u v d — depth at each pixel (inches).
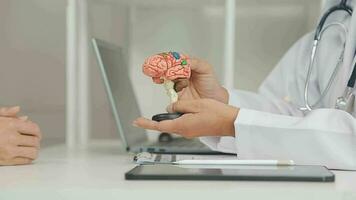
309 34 54.7
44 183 27.6
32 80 63.3
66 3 62.7
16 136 36.0
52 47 66.2
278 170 29.2
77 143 61.4
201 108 35.7
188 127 35.7
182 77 37.5
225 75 58.6
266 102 50.2
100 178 29.1
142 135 57.5
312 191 25.5
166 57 37.4
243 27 70.9
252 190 25.6
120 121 47.6
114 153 46.8
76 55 62.2
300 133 34.1
